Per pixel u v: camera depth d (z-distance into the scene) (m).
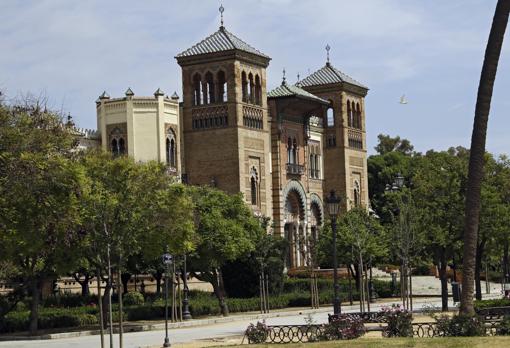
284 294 87.19
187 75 107.94
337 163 130.50
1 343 50.41
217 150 106.12
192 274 75.62
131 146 99.50
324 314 72.31
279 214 114.50
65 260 52.41
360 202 124.56
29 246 44.22
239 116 106.00
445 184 64.50
